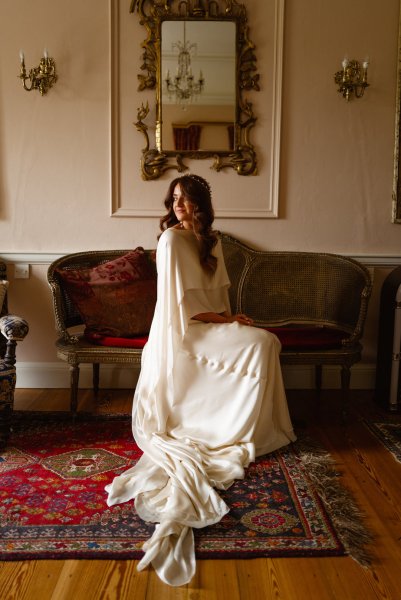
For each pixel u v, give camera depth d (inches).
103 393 146.9
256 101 142.3
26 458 104.0
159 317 108.3
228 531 79.4
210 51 139.8
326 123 143.9
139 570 70.2
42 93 140.8
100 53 140.5
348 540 77.1
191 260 110.4
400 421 128.3
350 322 133.3
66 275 127.1
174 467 94.0
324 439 116.6
